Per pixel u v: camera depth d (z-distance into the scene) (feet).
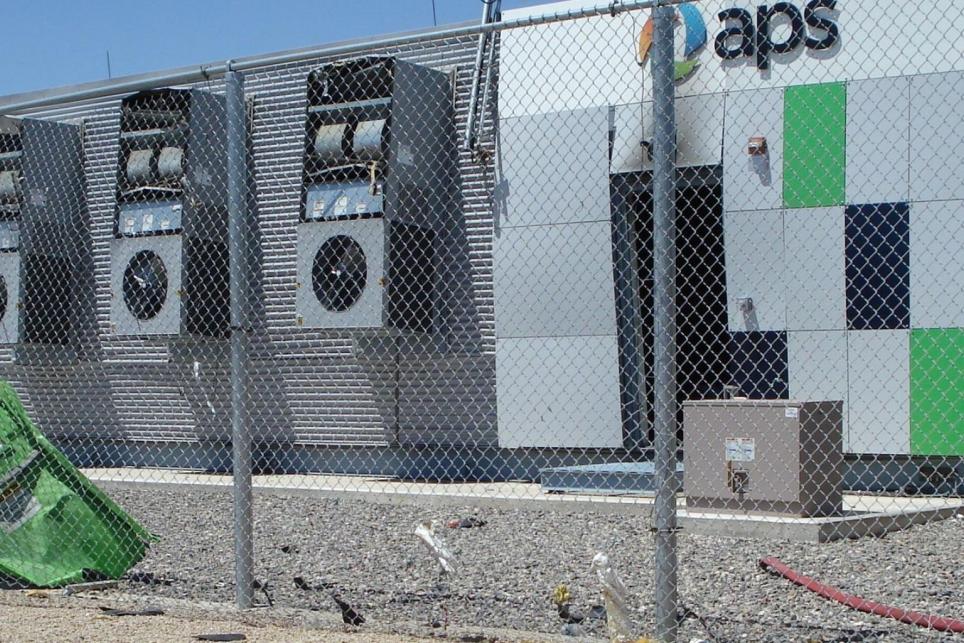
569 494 36.09
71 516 26.07
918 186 34.53
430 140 42.65
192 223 45.52
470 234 42.98
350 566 27.45
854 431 35.42
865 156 35.14
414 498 36.88
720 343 38.47
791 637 19.60
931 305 34.42
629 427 38.60
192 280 45.62
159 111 46.37
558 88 39.40
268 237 47.09
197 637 20.10
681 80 38.01
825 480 30.35
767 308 36.45
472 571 26.32
